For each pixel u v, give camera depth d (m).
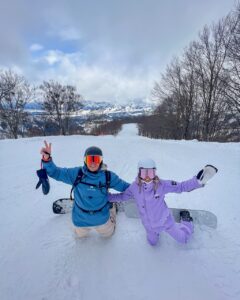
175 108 29.84
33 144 14.21
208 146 12.52
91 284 2.44
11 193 5.06
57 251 2.95
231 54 19.06
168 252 2.90
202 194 4.70
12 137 33.31
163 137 34.94
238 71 18.55
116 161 8.30
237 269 2.59
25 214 3.98
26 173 6.82
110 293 2.32
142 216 2.89
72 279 2.51
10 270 2.64
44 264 2.73
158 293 2.31
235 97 19.12
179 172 6.59
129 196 2.94
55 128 39.28
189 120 28.06
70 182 2.81
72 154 10.12
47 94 37.19
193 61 25.09
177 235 2.89
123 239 3.18
